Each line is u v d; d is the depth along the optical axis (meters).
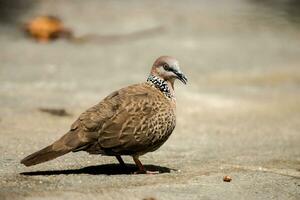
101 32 27.45
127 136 9.19
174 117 9.75
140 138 9.27
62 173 9.52
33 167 9.88
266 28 30.30
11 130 12.84
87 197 8.27
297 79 20.97
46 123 13.80
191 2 36.38
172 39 26.91
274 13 33.72
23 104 15.59
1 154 10.73
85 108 15.60
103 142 9.12
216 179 9.70
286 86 20.08
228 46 26.11
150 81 10.04
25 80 18.78
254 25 30.73
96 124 9.08
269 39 28.05
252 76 21.14
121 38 26.64
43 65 21.19
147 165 10.48
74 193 8.42
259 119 15.88
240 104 17.45
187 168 10.42
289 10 34.66
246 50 25.52
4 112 14.59
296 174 10.42
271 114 16.52
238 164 11.02
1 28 27.58
